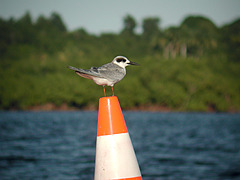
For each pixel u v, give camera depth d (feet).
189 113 233.55
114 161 14.69
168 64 255.70
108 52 307.37
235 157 61.05
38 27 367.66
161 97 242.17
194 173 46.75
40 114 209.56
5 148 72.90
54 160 56.34
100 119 15.23
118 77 15.69
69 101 245.24
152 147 76.69
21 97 242.78
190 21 330.54
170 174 46.34
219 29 344.28
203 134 110.83
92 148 71.87
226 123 159.53
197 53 305.32
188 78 243.40
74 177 43.06
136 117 195.00
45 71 263.49
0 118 175.32
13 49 317.63
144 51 323.78
